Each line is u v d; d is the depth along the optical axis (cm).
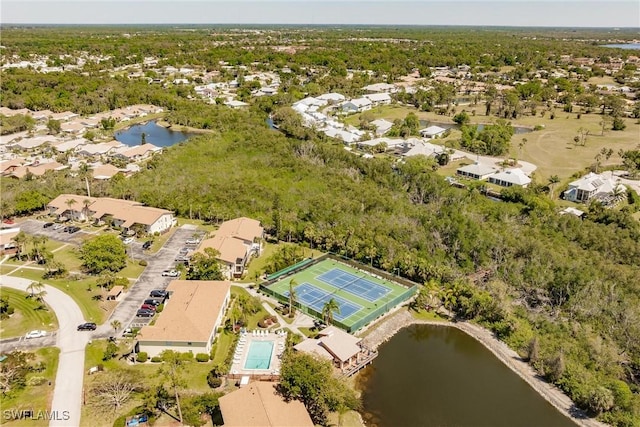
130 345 8231
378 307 9794
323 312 9069
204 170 16562
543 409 7406
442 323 9569
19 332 8494
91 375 7475
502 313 9338
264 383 6988
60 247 11831
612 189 15338
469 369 8306
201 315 8550
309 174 16325
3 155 18688
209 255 10312
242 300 9419
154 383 7356
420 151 19438
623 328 8888
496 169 17825
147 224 12388
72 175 16275
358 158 17650
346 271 11256
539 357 8388
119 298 9625
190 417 6750
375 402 7444
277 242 12631
